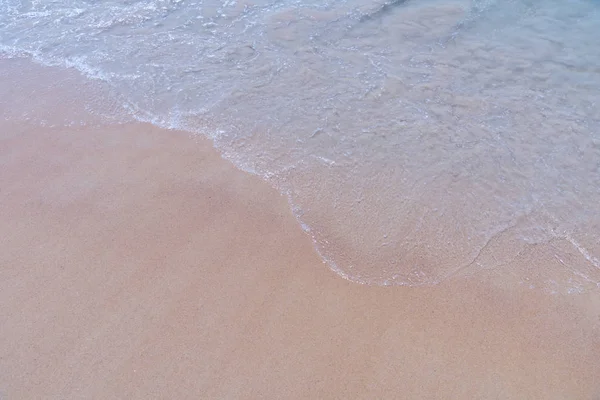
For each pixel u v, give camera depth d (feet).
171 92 21.85
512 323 13.92
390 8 26.89
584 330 13.75
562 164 18.10
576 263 15.43
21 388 12.60
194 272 15.16
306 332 13.70
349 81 21.97
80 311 14.21
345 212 16.88
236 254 15.67
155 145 19.48
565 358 13.15
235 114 20.62
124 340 13.55
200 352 13.29
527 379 12.73
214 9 27.35
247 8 27.32
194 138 19.74
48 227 16.52
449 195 17.17
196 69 23.07
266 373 12.85
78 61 23.89
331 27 25.48
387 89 21.45
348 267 15.37
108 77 22.82
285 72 22.59
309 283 14.89
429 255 15.66
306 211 16.97
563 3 26.86
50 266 15.35
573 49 23.50
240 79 22.35
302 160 18.62
